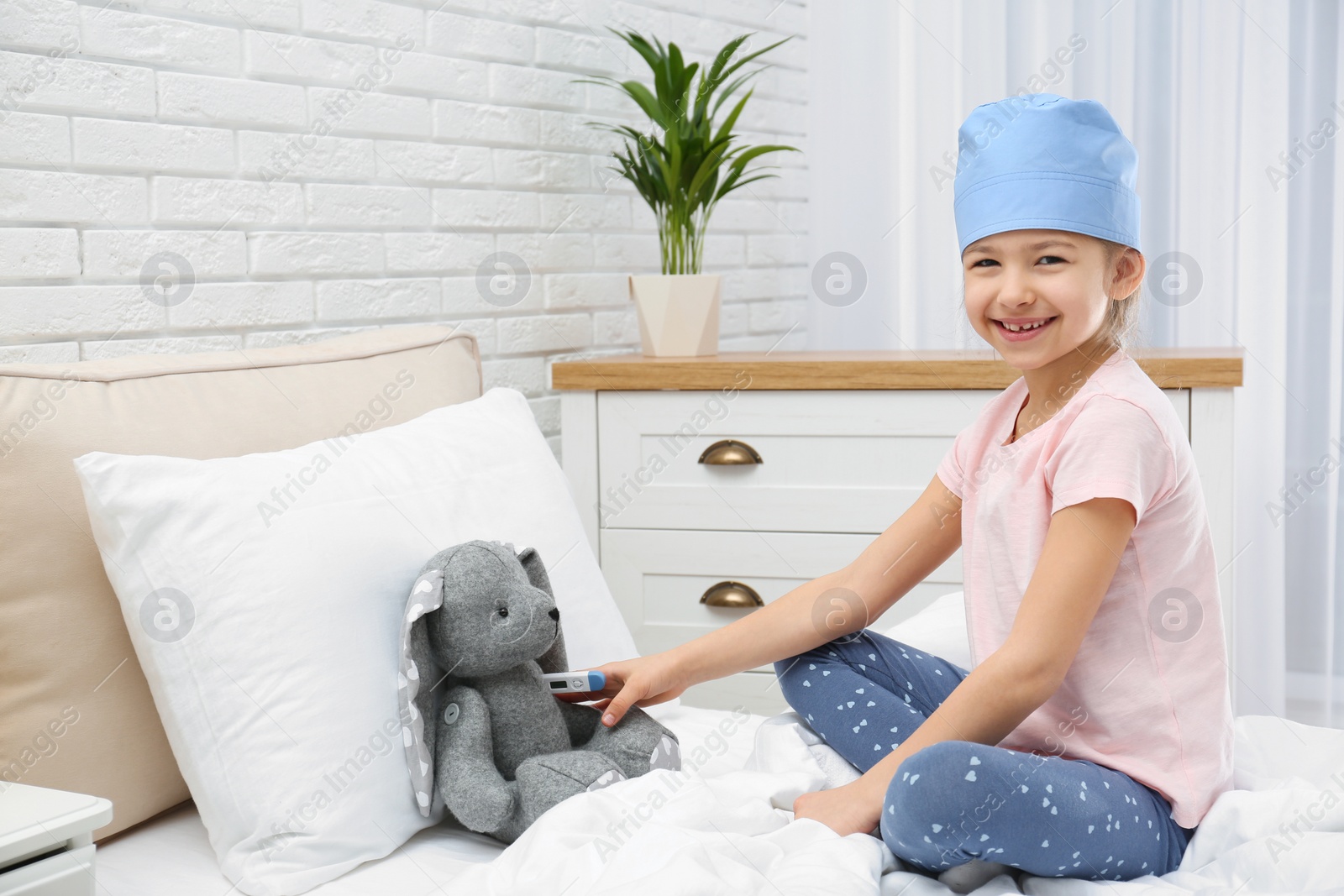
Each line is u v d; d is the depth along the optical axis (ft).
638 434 6.45
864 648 4.11
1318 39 7.64
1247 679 7.93
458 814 3.55
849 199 8.66
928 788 2.99
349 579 3.74
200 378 4.28
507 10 6.57
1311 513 7.95
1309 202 7.75
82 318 4.63
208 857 3.59
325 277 5.63
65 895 2.92
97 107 4.64
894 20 8.34
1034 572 3.44
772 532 6.29
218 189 5.13
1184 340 7.90
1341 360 7.79
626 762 3.84
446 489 4.31
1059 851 3.09
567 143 7.04
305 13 5.46
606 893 2.68
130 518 3.54
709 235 8.05
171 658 3.52
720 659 4.09
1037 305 3.52
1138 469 3.35
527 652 3.76
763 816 3.32
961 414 5.96
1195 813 3.39
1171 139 7.86
